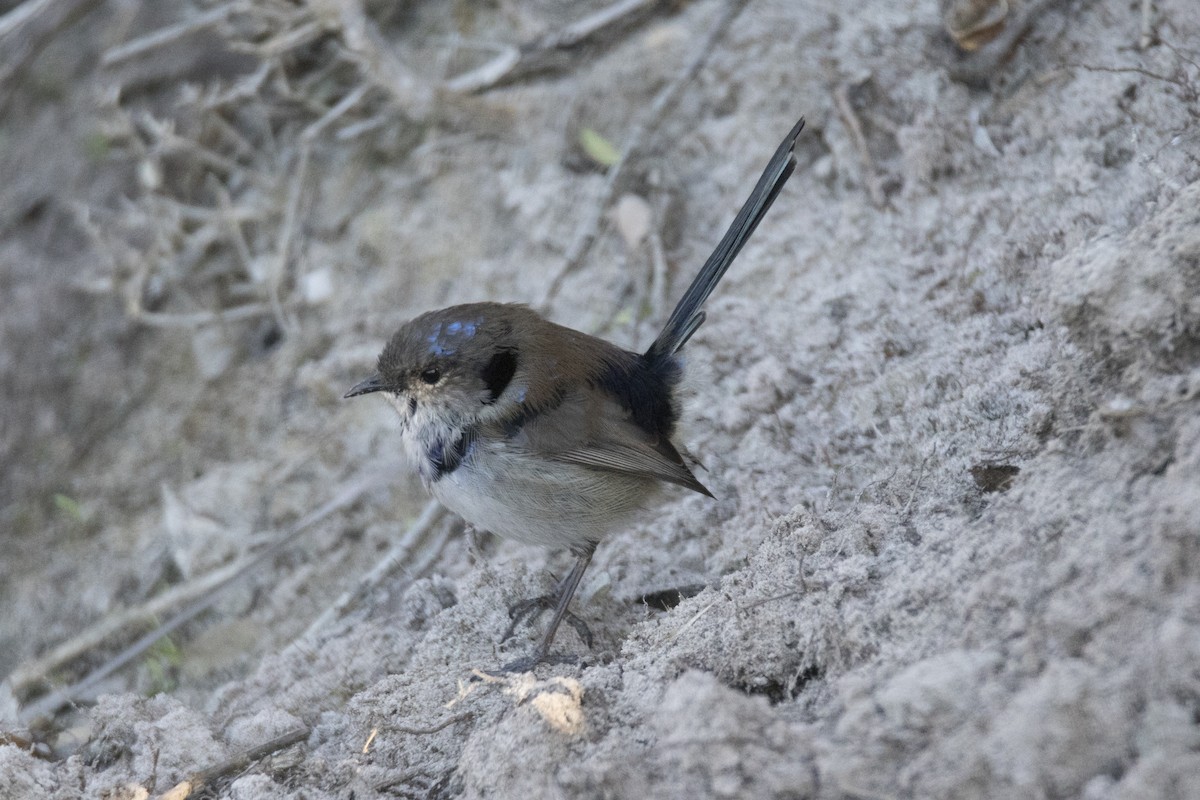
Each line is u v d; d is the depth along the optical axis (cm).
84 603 1245
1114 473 619
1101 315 653
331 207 1429
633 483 877
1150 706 510
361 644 952
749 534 908
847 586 680
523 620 898
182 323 1435
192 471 1328
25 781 780
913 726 558
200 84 1536
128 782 765
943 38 1141
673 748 590
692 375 951
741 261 1167
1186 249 627
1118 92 1000
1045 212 981
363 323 1347
